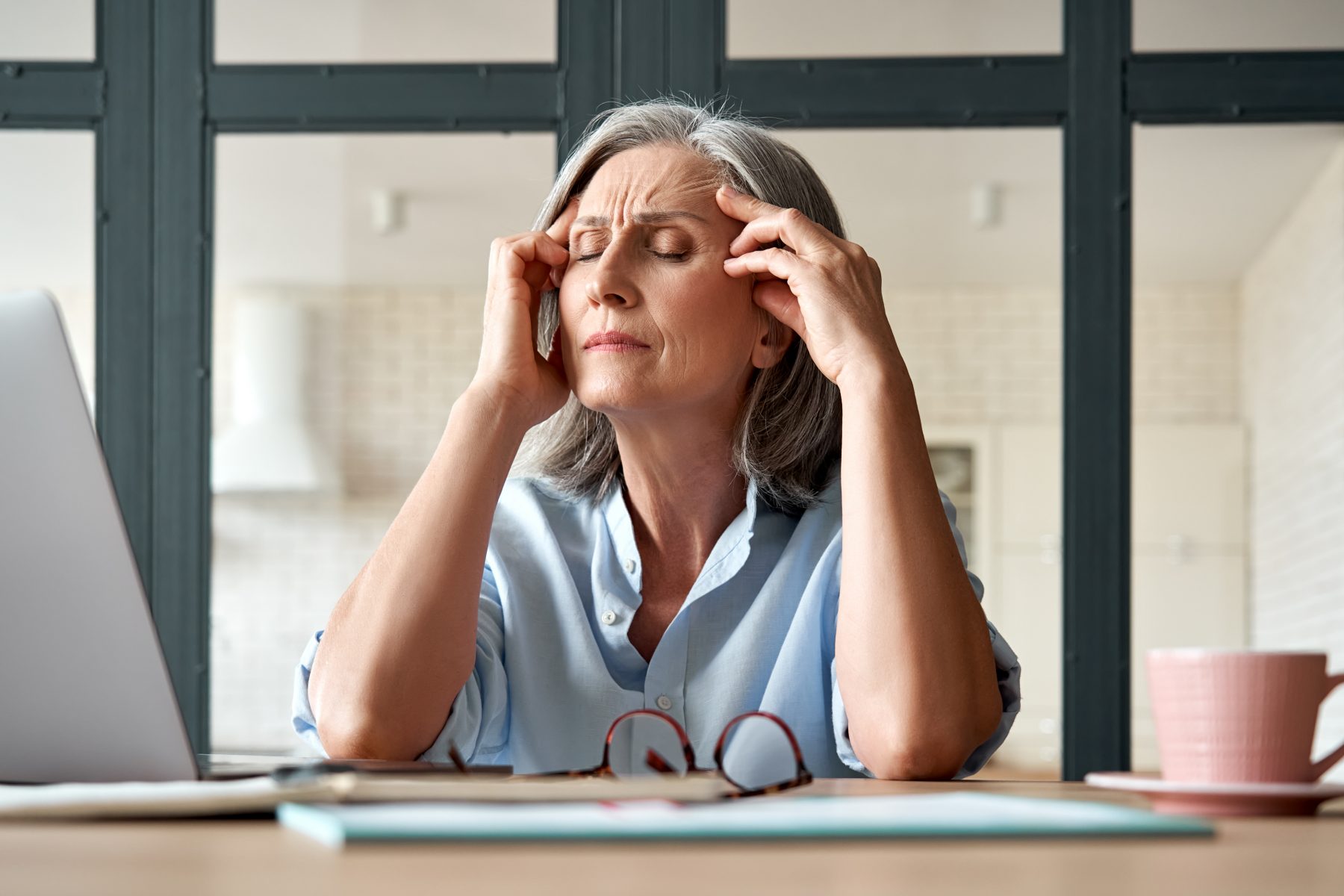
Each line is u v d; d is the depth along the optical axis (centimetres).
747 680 124
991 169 348
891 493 110
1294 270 572
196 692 313
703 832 47
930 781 102
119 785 67
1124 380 310
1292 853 47
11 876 40
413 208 477
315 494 695
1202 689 66
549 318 136
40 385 73
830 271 121
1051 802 60
